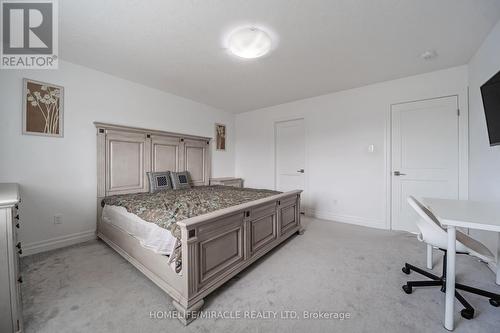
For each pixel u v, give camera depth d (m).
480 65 2.30
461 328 1.34
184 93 3.82
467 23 1.92
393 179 3.25
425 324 1.38
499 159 1.90
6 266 1.23
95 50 2.38
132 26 1.96
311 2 1.67
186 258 1.42
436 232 1.58
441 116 2.88
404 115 3.14
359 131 3.52
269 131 4.70
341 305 1.56
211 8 1.73
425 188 3.01
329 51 2.39
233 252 1.86
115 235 2.41
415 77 3.04
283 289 1.75
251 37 2.04
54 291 1.71
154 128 3.56
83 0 1.64
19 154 2.31
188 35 2.10
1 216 1.22
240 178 4.96
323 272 2.01
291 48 2.33
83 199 2.75
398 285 1.80
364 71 2.91
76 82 2.70
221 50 2.38
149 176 3.30
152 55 2.49
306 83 3.33
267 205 2.32
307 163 4.11
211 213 1.66
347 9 1.74
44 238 2.47
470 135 2.62
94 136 2.85
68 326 1.35
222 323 1.38
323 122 3.91
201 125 4.42
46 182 2.48
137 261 1.99
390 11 1.77
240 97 4.05
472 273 1.96
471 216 1.39
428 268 2.07
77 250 2.48
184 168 4.00
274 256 2.35
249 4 1.69
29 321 1.39
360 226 3.44
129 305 1.55
